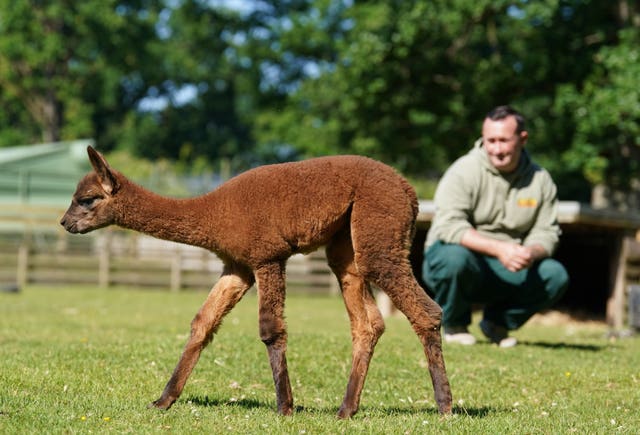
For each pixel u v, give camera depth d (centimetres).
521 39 2523
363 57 2411
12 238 3070
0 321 1310
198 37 5497
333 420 632
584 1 2270
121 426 602
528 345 1107
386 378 848
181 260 2467
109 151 6006
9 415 627
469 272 1012
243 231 635
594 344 1163
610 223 1567
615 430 633
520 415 679
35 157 3222
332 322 1430
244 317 1457
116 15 5003
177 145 6119
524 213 1037
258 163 6222
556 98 2200
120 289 2434
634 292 1364
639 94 1959
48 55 4859
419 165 2867
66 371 805
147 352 913
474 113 2492
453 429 605
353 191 644
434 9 2317
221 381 799
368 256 639
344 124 3131
